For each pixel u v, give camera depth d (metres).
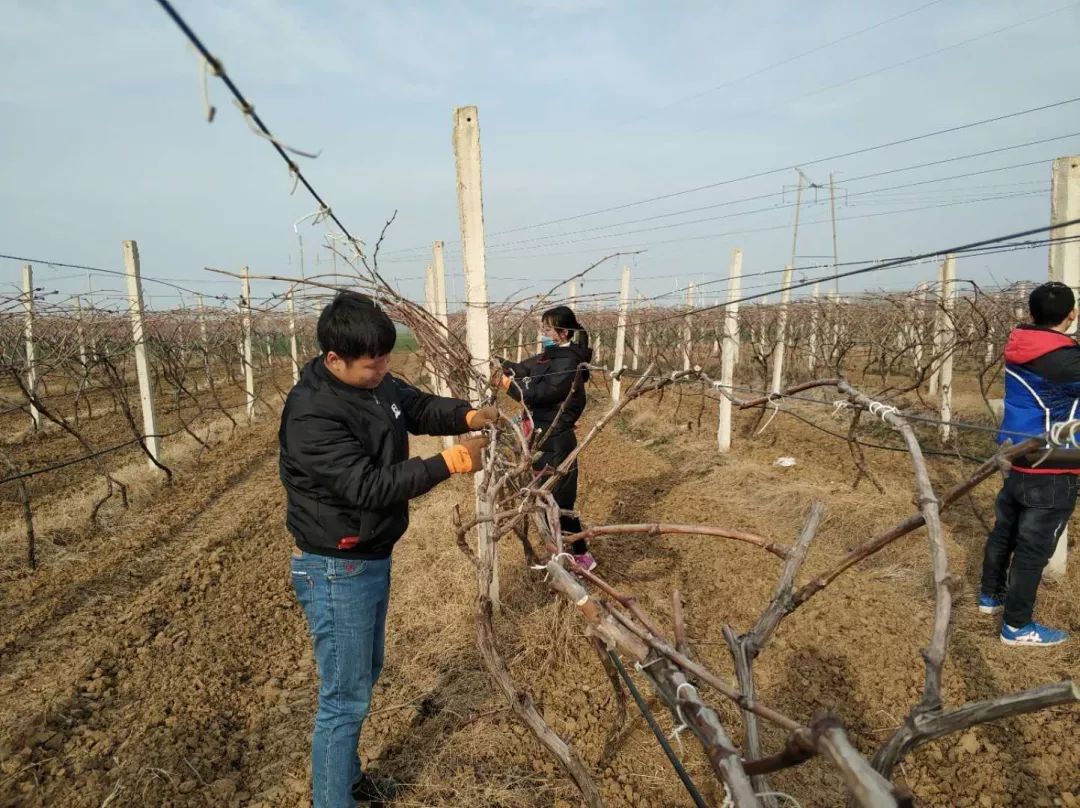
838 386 2.07
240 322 10.88
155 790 2.77
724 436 8.61
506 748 3.02
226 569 5.20
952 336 8.46
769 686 3.46
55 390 15.36
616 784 2.81
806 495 6.38
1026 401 3.40
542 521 2.18
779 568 4.82
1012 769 2.84
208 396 15.55
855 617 4.02
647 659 1.40
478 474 4.05
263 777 2.88
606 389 15.46
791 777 2.87
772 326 12.39
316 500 2.17
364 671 2.34
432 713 3.29
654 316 13.96
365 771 2.89
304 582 2.28
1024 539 3.51
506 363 4.31
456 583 4.57
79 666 3.73
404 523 2.35
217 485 7.71
